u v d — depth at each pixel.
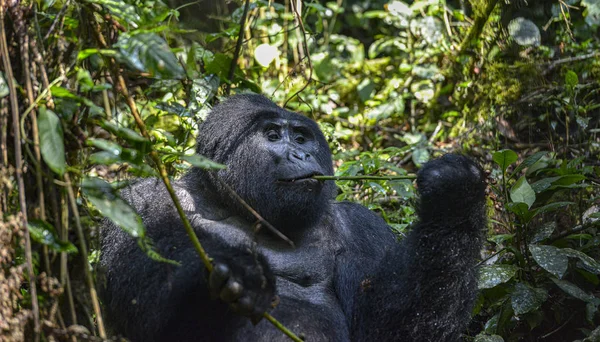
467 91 10.35
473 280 5.75
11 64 4.66
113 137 5.52
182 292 5.17
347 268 6.23
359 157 8.87
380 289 5.79
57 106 4.58
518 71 9.84
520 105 9.71
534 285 6.91
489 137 9.69
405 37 12.08
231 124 6.22
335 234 6.39
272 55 9.68
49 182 4.63
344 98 11.26
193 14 8.28
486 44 10.23
